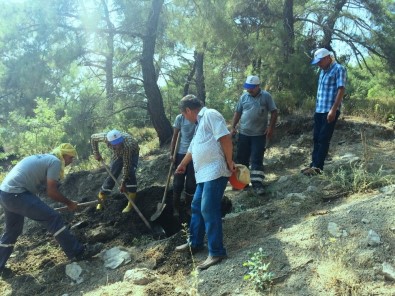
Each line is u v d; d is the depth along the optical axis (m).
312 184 5.95
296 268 3.89
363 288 3.51
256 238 4.70
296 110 10.01
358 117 9.58
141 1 12.07
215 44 12.40
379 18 13.38
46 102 10.90
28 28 10.20
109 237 5.55
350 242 4.04
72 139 10.55
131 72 13.59
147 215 5.99
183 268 4.49
